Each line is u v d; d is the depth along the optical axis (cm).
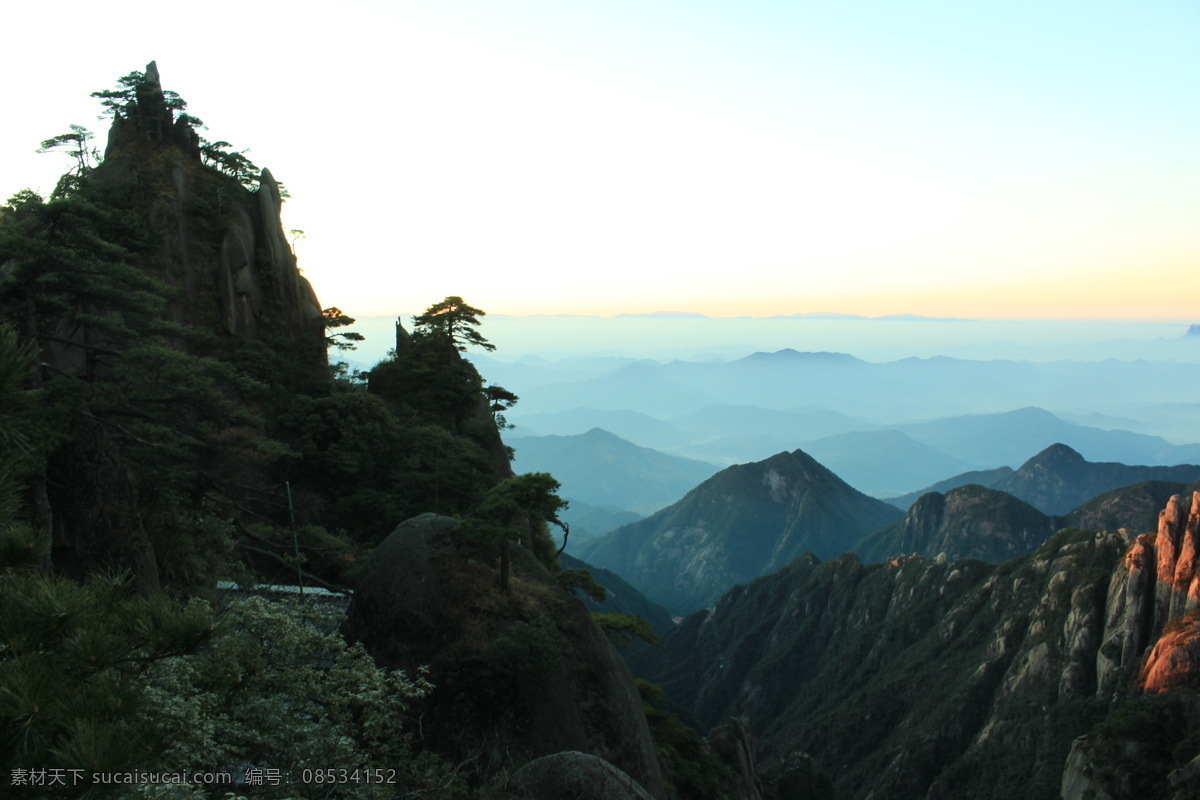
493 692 2405
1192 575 10400
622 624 3553
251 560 4231
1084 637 12162
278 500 4772
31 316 2525
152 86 6806
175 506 3291
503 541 2709
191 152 7031
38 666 759
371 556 2769
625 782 1678
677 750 4300
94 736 720
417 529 2822
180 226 6431
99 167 6531
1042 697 12069
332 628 2630
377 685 1703
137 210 6244
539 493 2805
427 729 2342
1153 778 7956
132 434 3191
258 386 3584
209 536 3447
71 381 2597
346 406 5831
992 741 12112
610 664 2706
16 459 1043
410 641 2505
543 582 2897
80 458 2503
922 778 12938
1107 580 12600
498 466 7081
